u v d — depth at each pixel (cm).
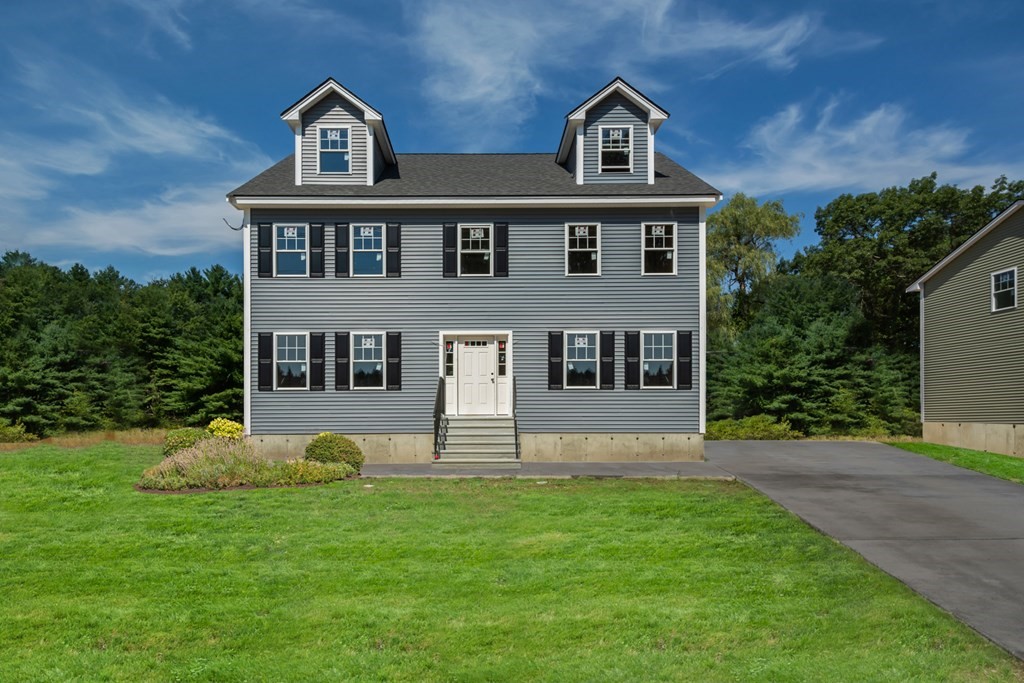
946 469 1845
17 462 1873
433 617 804
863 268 4119
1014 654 666
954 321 2895
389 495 1497
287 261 2136
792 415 3450
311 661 700
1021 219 2503
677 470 1845
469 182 2234
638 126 2205
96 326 3791
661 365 2134
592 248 2148
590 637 746
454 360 2162
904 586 866
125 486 1566
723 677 647
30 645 744
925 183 4128
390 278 2138
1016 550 1032
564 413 2127
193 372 3581
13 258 5394
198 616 813
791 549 1050
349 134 2198
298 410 2119
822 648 705
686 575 939
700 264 2139
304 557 1038
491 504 1406
